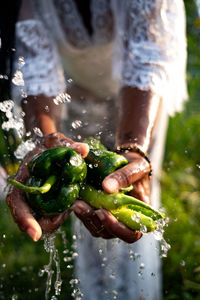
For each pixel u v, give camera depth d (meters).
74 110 1.15
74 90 1.15
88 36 1.08
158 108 0.94
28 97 0.97
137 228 0.79
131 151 0.86
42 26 1.05
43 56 1.02
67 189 0.76
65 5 1.05
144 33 0.98
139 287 1.07
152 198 1.08
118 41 1.05
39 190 0.73
